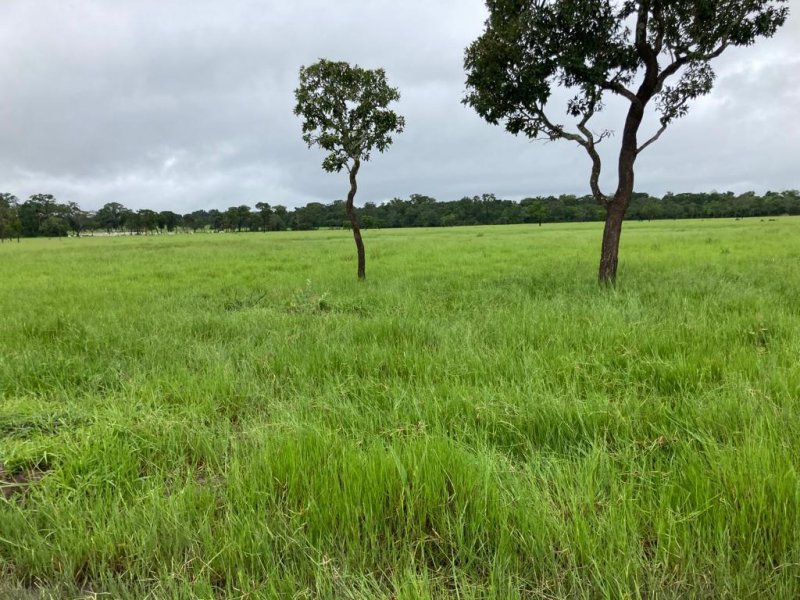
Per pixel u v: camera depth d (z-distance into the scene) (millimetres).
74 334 6215
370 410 3416
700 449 2805
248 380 4250
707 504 2113
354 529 2086
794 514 2016
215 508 2393
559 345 4855
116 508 2318
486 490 2234
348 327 6180
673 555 1934
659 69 9375
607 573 1809
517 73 8883
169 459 2947
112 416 3475
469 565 1926
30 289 12133
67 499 2412
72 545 2113
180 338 6008
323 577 1865
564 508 2188
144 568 2000
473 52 9234
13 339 6152
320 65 10961
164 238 70375
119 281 14047
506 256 20000
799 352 4199
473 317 6754
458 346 5000
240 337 6039
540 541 1986
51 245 51344
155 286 12414
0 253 33750
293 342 5504
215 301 9469
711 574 1843
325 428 3057
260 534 2100
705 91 9078
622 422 3037
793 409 3062
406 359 4594
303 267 17844
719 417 2988
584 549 1943
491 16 9188
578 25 8156
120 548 2129
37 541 2131
